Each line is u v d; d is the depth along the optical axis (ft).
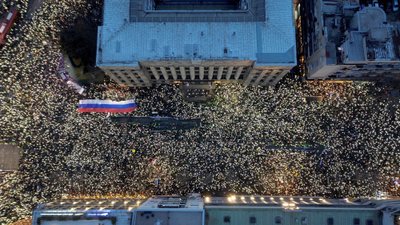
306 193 283.38
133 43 237.45
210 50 236.22
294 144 287.28
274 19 237.66
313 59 263.49
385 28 216.95
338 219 237.86
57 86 291.17
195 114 290.35
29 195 280.51
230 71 260.62
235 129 288.71
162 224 225.97
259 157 286.66
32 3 300.20
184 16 237.66
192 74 271.08
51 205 251.80
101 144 286.87
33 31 294.66
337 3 243.81
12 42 292.81
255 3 237.66
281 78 275.18
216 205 246.06
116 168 285.43
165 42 236.84
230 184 284.82
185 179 286.25
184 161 286.87
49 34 295.28
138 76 263.29
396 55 220.84
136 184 284.82
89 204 257.34
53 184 282.97
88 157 285.64
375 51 221.46
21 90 288.92
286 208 238.89
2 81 288.71
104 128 288.10
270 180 285.02
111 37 237.45
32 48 293.02
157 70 259.39
